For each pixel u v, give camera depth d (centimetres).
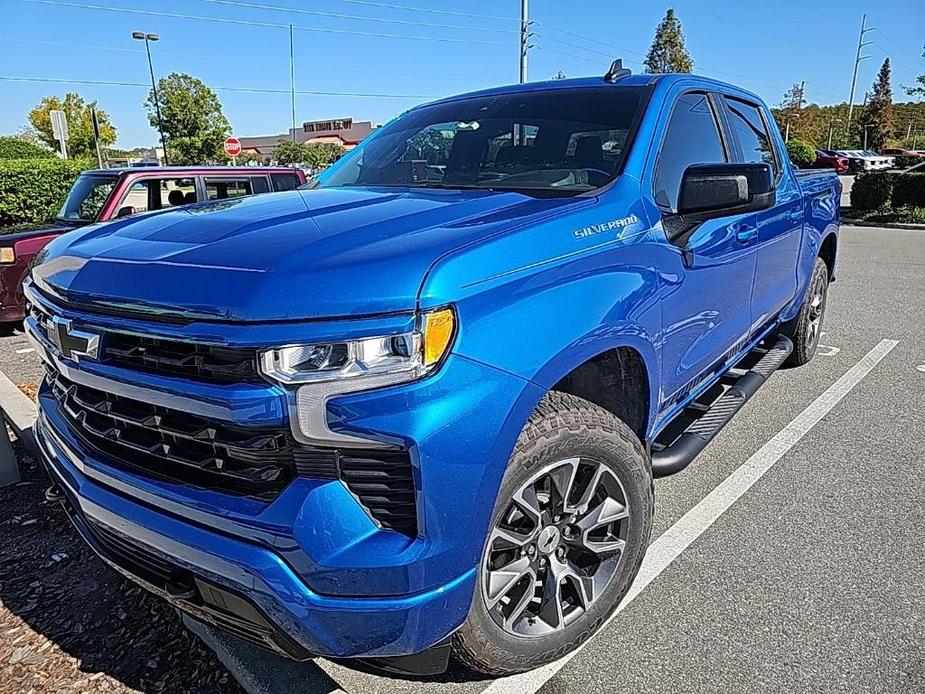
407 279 174
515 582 218
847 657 244
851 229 1675
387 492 178
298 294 170
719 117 362
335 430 169
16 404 457
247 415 169
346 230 206
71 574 298
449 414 176
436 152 331
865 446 416
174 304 179
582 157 289
